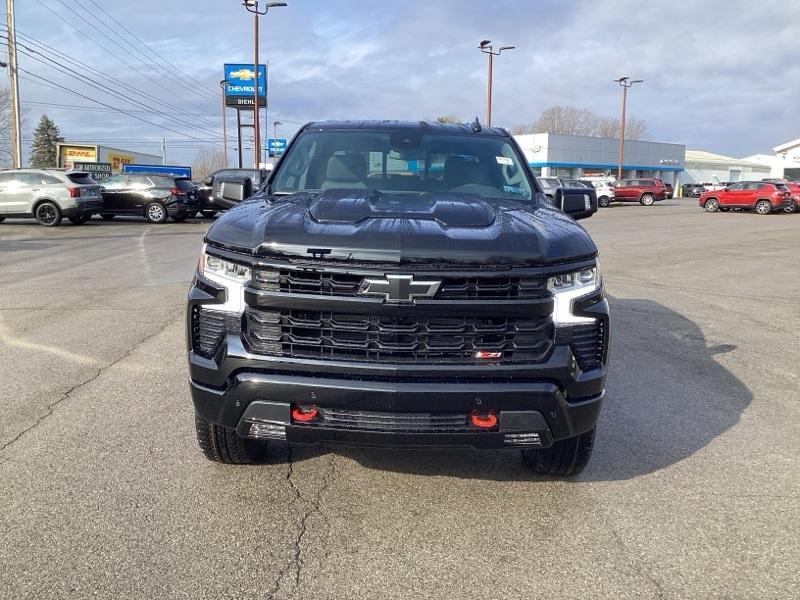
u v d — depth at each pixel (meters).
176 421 4.40
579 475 3.74
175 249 14.65
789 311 8.58
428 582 2.73
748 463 3.94
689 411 4.83
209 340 3.09
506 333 2.91
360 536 3.06
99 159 49.28
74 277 10.52
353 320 2.88
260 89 48.47
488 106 42.00
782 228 23.41
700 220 28.00
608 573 2.81
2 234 18.00
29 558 2.82
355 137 4.44
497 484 3.61
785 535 3.13
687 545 3.04
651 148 70.12
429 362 2.89
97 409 4.60
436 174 4.18
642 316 8.13
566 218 3.53
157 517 3.18
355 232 2.90
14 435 4.13
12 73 31.25
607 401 5.03
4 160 61.41
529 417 2.95
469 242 2.87
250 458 3.69
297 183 4.14
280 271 2.88
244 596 2.61
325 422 2.96
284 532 3.08
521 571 2.81
